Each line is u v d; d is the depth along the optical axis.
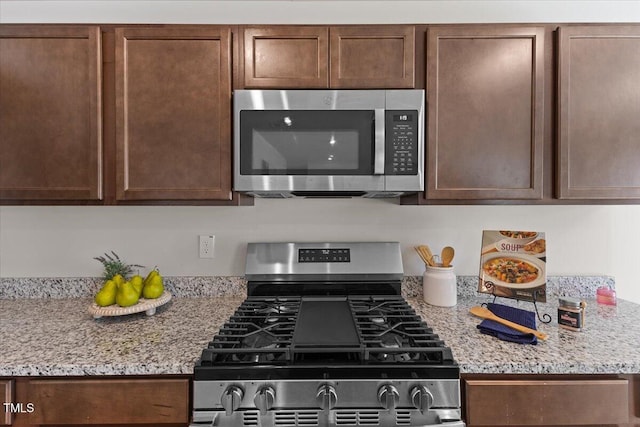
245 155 1.17
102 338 1.04
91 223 1.51
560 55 1.20
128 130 1.20
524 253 1.22
